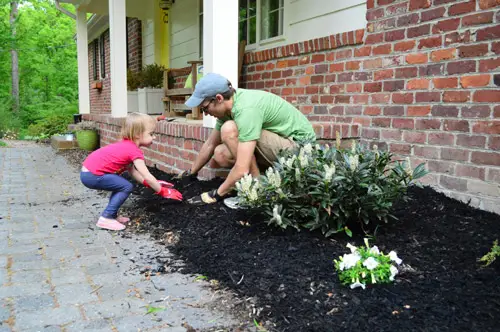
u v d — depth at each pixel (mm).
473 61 3340
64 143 9734
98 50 16609
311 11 5293
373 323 1907
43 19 25688
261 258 2627
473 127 3377
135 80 9906
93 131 9391
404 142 3959
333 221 2887
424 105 3754
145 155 6426
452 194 3574
